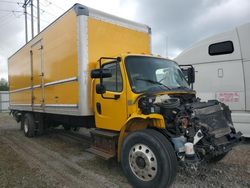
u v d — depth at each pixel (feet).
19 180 16.52
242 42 27.17
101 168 18.98
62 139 30.91
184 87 18.79
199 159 14.67
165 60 19.95
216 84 28.68
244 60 27.02
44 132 34.65
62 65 22.91
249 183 15.64
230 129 16.25
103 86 17.70
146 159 14.29
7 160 21.29
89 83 20.22
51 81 25.43
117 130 17.66
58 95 23.95
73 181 16.40
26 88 33.32
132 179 15.15
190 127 14.51
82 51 19.99
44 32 26.94
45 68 26.91
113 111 17.95
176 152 14.05
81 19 20.08
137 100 16.26
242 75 27.12
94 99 20.02
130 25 23.85
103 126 18.97
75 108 20.94
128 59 17.63
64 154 23.34
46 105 26.86
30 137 32.55
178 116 14.71
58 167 19.38
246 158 20.84
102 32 21.36
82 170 18.57
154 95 15.87
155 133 14.34
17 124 50.26
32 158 22.11
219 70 28.50
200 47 29.91
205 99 29.32
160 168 13.61
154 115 14.61
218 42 28.60
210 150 14.35
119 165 19.61
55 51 24.34
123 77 17.17
